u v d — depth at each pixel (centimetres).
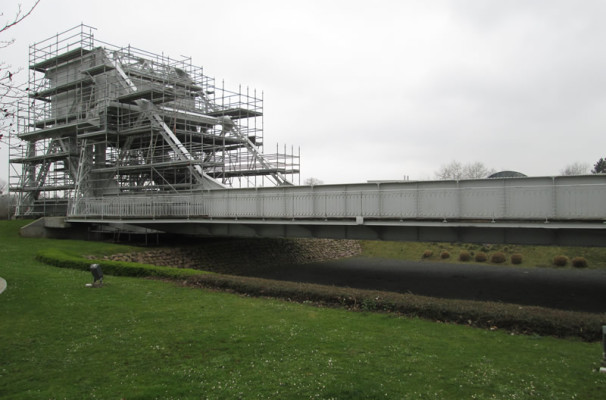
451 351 1009
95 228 3759
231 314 1343
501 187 2061
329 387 808
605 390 800
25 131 4703
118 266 2172
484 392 796
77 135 4075
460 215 2145
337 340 1083
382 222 2311
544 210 1959
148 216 3183
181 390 802
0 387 817
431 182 2238
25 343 1049
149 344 1053
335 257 4416
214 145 4522
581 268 3644
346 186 2486
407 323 1265
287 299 1611
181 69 4728
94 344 1051
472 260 4109
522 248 4134
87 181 4212
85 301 1474
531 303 2400
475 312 1260
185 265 3128
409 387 815
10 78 1084
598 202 1858
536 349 1029
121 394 787
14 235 3600
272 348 1024
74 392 798
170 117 4119
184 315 1324
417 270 3616
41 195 5234
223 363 934
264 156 4506
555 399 764
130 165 4184
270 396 779
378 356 972
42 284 1712
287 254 4038
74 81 4400
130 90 4047
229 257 3528
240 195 2852
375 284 2989
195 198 3064
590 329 1112
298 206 2617
